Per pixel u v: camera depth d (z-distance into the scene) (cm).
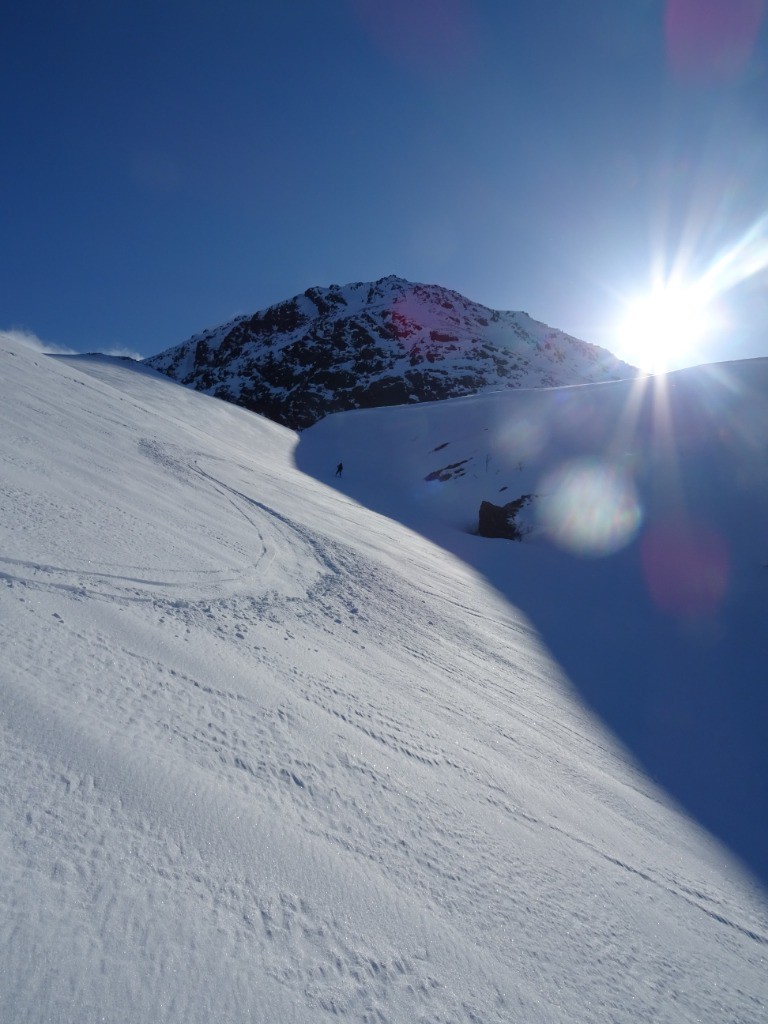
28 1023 156
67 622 400
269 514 1242
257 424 4225
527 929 301
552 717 722
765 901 483
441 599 1149
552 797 482
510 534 2319
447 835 350
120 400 2148
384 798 357
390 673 611
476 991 246
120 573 545
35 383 1541
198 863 242
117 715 316
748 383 3266
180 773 289
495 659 884
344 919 249
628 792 588
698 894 436
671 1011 292
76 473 856
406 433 4512
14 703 283
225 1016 185
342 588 889
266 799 303
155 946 196
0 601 387
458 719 561
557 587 1666
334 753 383
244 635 525
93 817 239
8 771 242
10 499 611
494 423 3966
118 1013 171
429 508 2797
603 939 324
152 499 922
